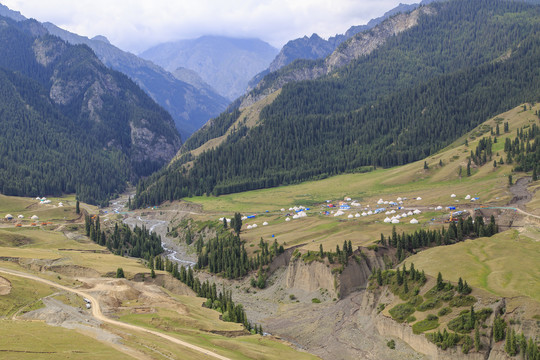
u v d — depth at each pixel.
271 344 148.00
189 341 127.50
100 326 124.62
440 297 150.12
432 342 136.12
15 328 109.88
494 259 168.00
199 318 156.62
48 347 100.00
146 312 148.50
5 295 139.25
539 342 122.44
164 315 147.88
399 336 149.00
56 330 113.31
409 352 142.00
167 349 113.25
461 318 137.75
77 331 115.62
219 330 148.62
